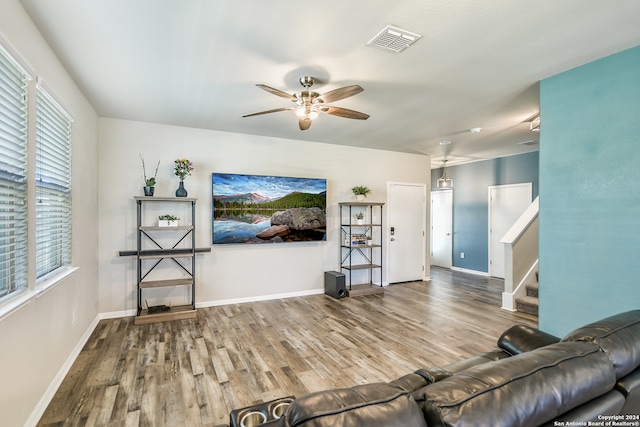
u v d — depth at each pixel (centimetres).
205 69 261
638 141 225
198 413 211
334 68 260
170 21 197
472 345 319
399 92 313
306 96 267
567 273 263
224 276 455
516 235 439
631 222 228
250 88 300
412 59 246
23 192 191
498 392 79
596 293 246
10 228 178
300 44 224
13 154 180
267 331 354
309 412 67
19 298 176
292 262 505
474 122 410
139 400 224
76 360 281
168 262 421
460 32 210
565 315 265
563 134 267
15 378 172
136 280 405
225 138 456
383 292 533
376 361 285
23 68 181
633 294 227
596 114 247
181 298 430
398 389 77
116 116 386
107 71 264
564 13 191
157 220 414
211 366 274
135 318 373
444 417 72
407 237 620
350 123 414
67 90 264
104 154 390
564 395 86
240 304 458
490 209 678
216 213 441
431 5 183
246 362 281
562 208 267
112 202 394
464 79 282
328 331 356
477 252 707
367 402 71
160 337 334
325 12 189
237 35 213
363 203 531
